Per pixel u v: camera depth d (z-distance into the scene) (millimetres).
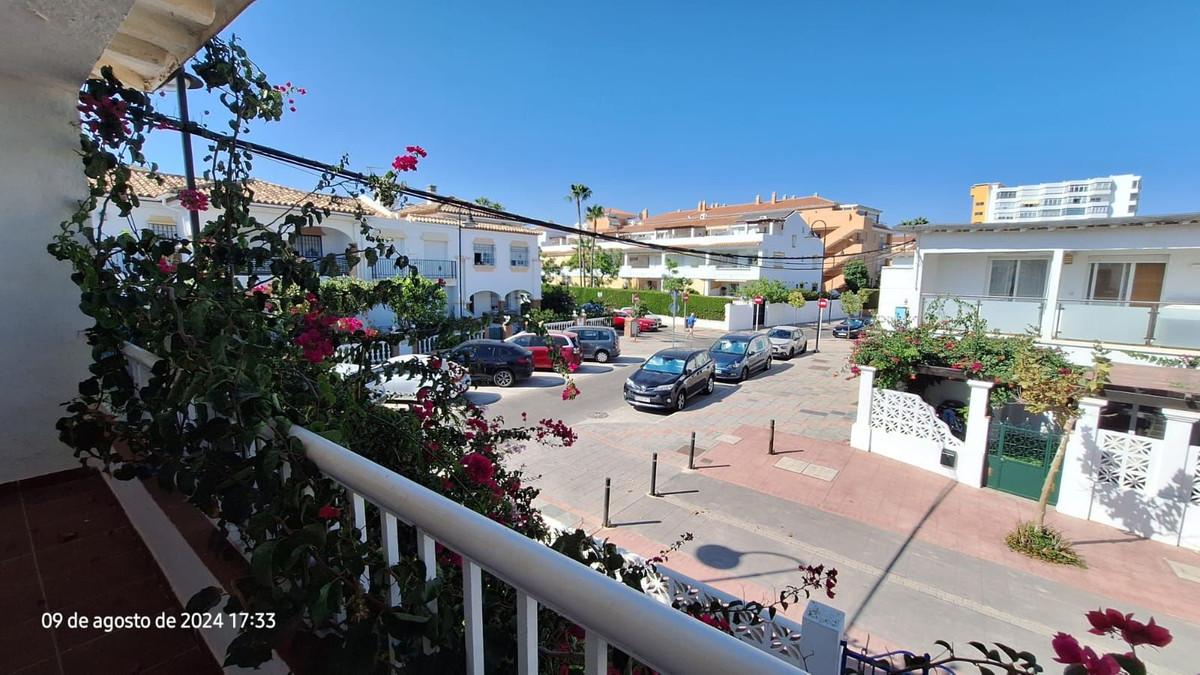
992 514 7934
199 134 2662
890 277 14531
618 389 15086
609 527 7406
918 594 5996
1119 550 6961
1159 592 6062
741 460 9969
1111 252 11500
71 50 2121
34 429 2791
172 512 2072
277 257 2701
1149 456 7316
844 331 28125
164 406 1783
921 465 9695
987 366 9391
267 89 2885
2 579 2076
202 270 2475
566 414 12609
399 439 2398
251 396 1337
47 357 2791
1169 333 9805
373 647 1087
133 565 2195
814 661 3764
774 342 21734
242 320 1912
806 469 9570
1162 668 4922
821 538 7188
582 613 773
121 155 2566
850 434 11578
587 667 832
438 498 1026
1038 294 12383
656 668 696
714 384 16422
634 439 11008
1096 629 1189
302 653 1289
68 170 2748
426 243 21438
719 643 647
